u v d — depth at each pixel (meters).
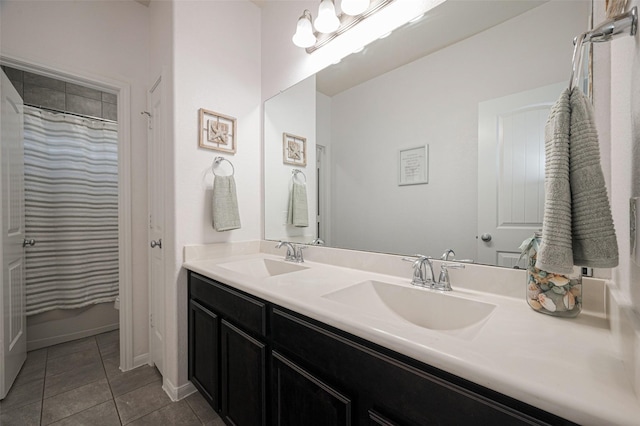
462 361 0.51
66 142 2.23
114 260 2.46
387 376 0.63
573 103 0.54
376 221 1.32
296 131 1.71
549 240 0.54
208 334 1.35
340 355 0.74
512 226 0.93
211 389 1.33
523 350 0.55
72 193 2.25
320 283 1.09
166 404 1.50
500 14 0.97
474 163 1.02
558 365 0.50
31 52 1.56
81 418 1.39
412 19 1.19
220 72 1.75
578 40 0.54
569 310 0.71
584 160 0.53
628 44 0.53
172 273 1.55
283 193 1.79
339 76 1.47
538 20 0.89
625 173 0.57
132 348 1.86
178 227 1.56
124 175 1.85
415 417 0.58
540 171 0.88
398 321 0.70
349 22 1.39
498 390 0.47
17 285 1.76
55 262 2.17
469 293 0.95
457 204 1.06
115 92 1.88
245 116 1.89
